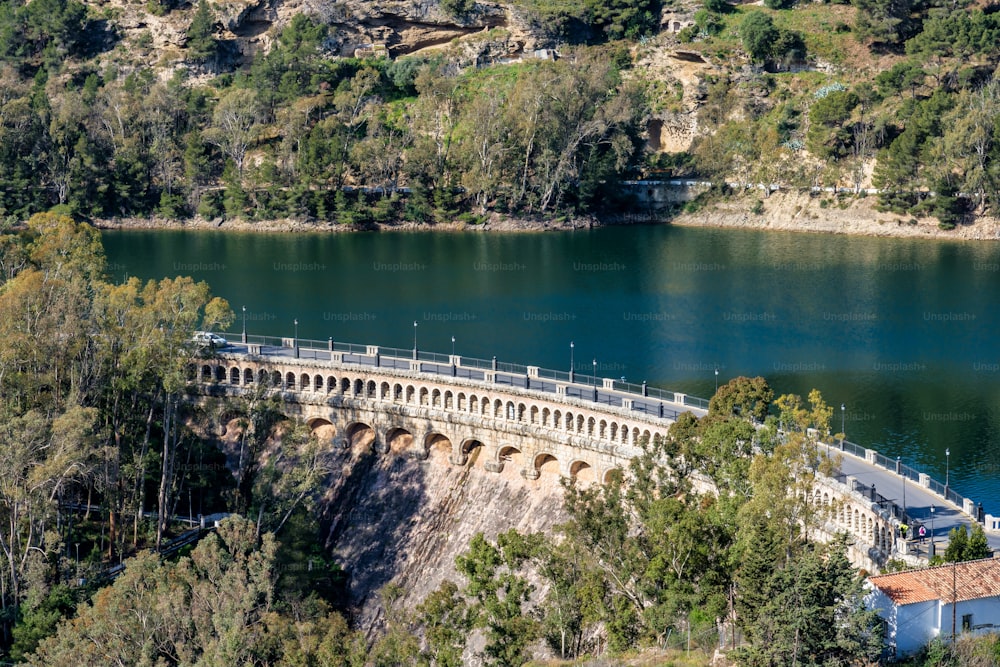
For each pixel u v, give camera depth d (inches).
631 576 6378.0
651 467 6860.2
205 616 6594.5
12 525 7637.8
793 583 5457.7
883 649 5388.8
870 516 6486.2
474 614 6348.4
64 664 6407.5
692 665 5738.2
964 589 5467.5
